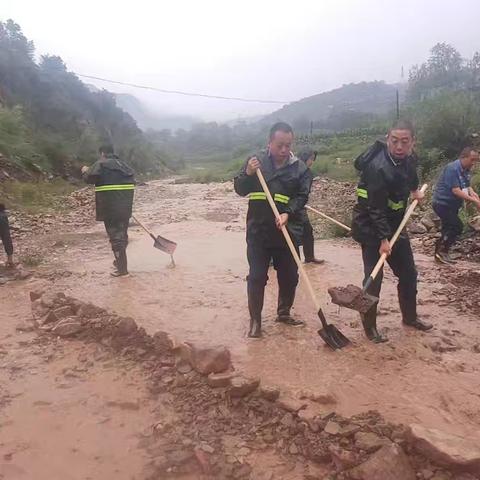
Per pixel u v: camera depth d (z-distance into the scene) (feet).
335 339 15.31
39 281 23.47
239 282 22.67
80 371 14.32
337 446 10.48
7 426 11.86
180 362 14.03
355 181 68.28
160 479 10.11
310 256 26.02
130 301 20.12
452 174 24.84
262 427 11.43
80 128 133.80
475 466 9.68
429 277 23.38
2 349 15.89
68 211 50.34
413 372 13.71
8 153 68.23
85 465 10.53
